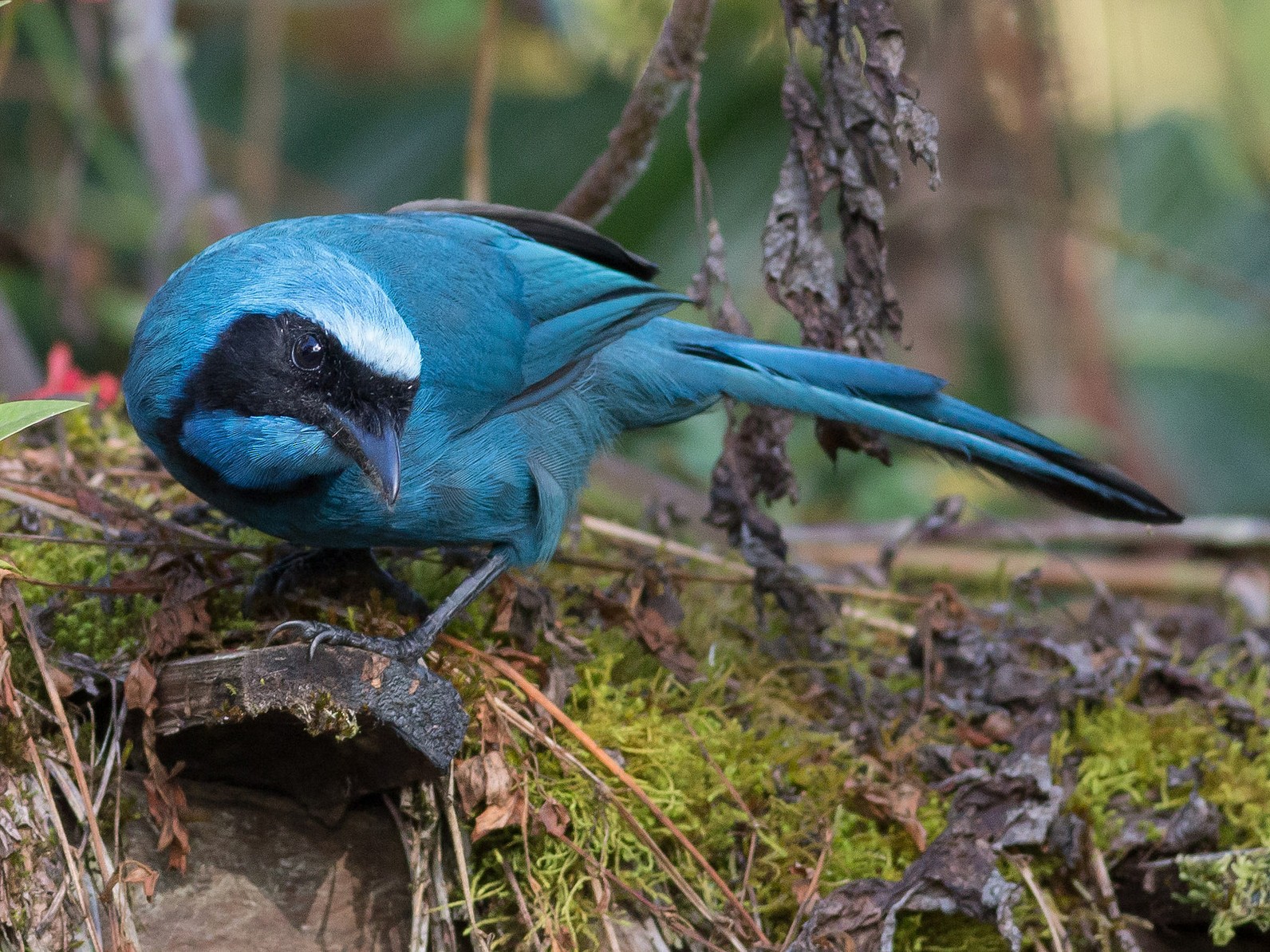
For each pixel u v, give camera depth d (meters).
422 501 7.20
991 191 13.05
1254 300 12.30
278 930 6.49
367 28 15.80
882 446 8.87
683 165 14.55
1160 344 15.91
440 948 6.57
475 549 8.52
